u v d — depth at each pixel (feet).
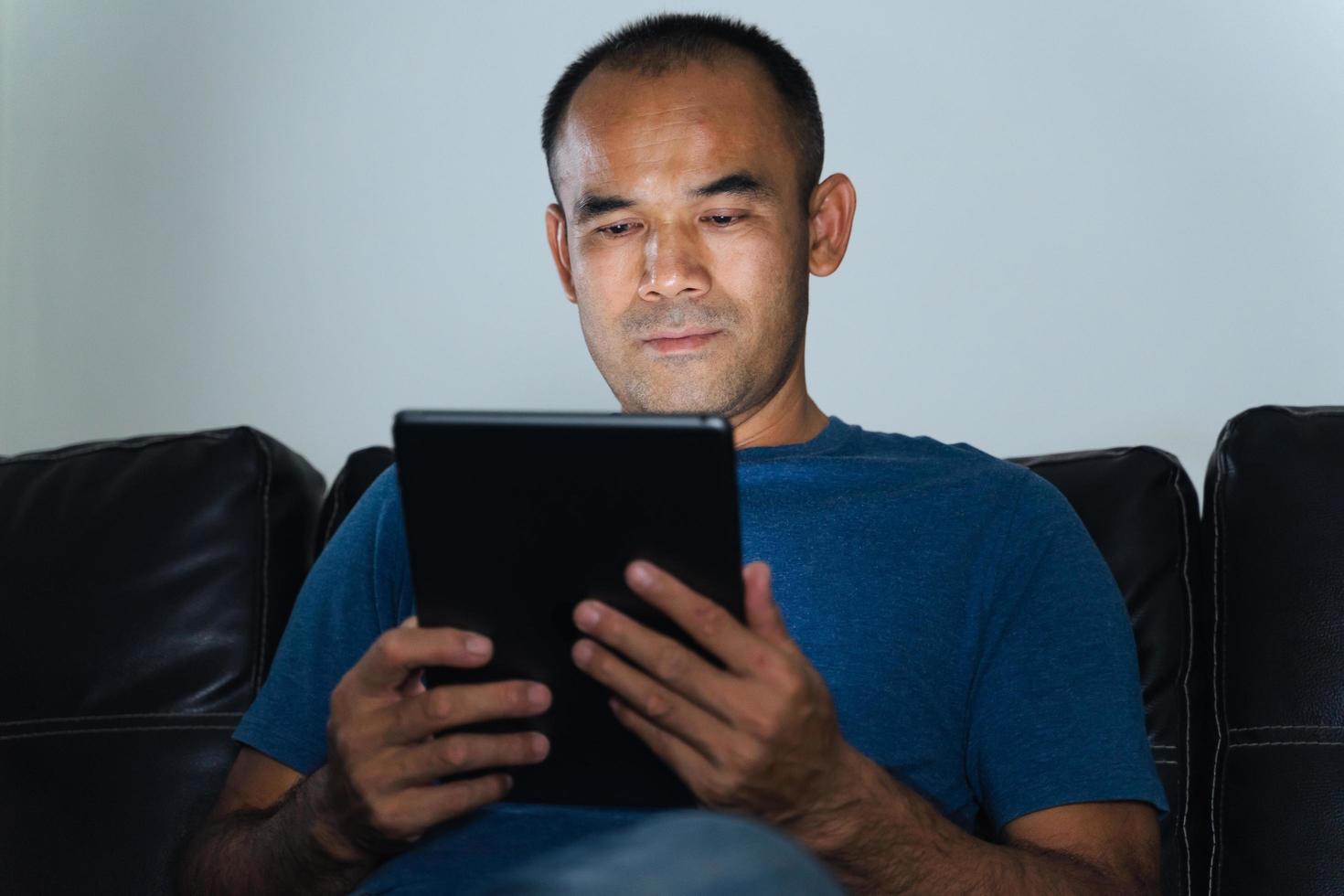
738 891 2.35
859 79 9.04
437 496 3.73
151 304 9.87
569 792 4.17
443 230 9.55
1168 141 8.63
